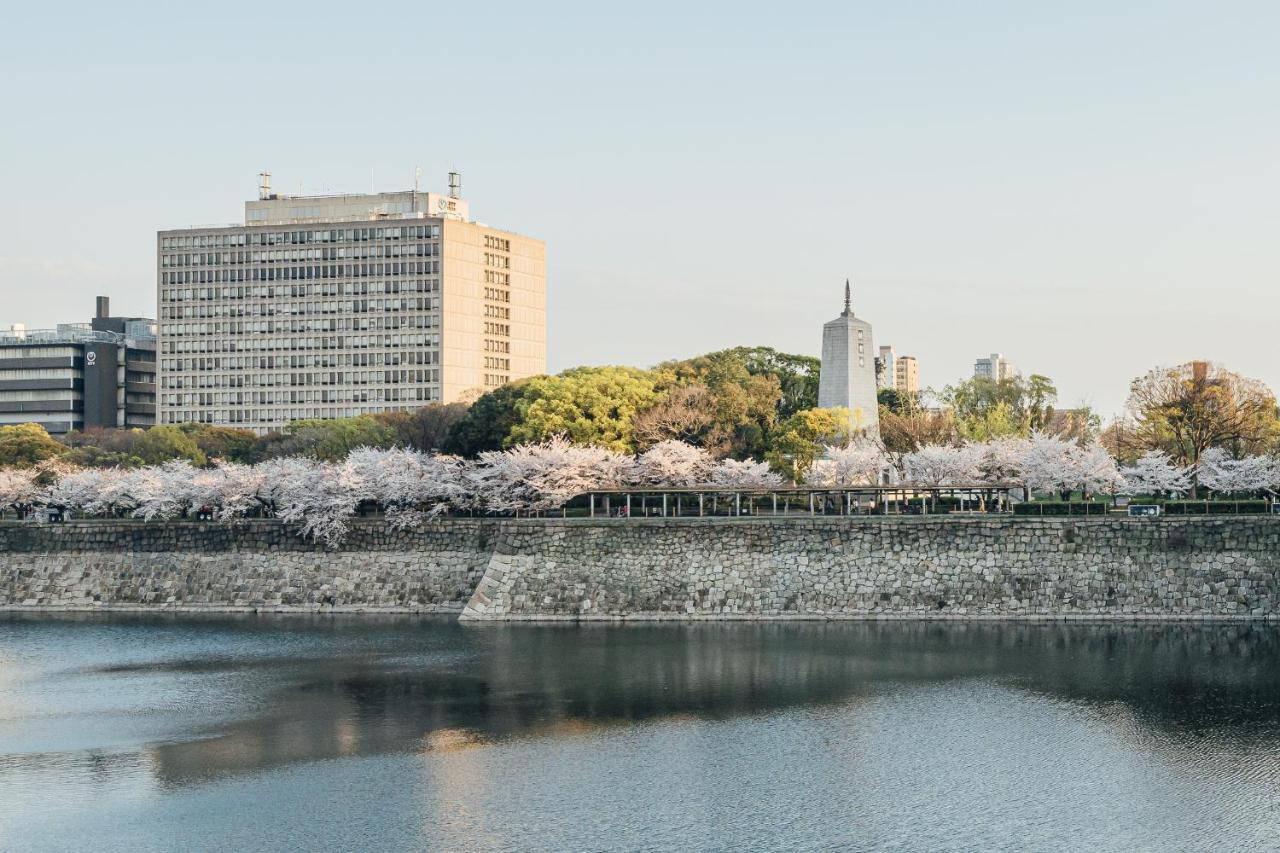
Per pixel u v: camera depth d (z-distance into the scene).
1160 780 107.31
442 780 108.19
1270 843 94.75
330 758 114.31
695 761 112.56
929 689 134.88
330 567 191.50
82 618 189.00
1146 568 168.62
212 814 101.12
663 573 173.62
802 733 120.44
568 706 129.88
